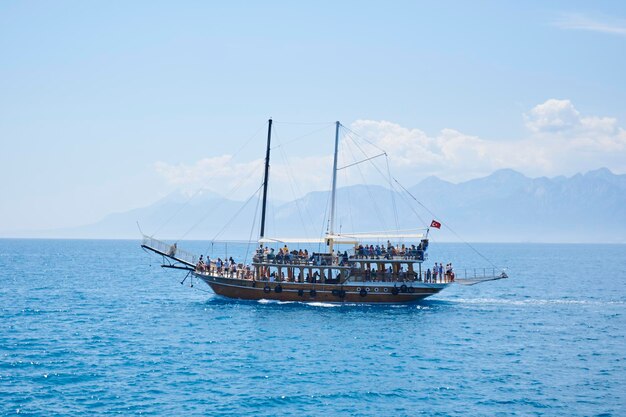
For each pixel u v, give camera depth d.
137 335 71.25
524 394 50.50
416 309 91.19
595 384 53.25
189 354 62.16
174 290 121.38
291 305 91.56
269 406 47.22
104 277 152.50
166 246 98.62
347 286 91.62
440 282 93.81
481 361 60.81
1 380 52.25
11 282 134.12
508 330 76.56
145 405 46.88
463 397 49.72
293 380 53.66
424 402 48.53
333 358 61.22
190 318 82.50
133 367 56.88
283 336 70.94
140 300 102.44
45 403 46.91
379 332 73.81
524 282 151.50
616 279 161.25
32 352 62.16
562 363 60.22
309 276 93.00
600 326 80.12
